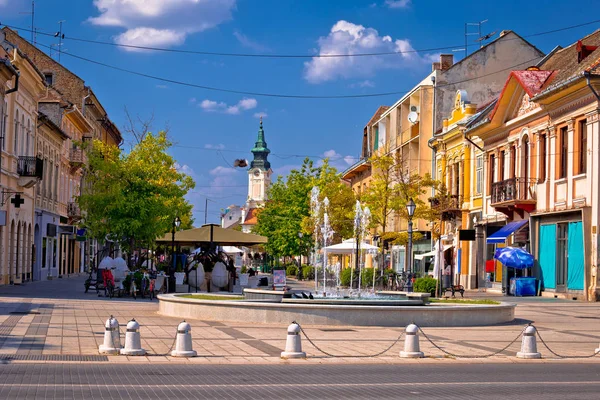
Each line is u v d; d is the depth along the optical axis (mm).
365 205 52219
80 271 71875
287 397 11055
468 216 49719
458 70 57781
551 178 38562
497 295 41094
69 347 16406
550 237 38312
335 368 14656
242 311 23312
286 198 76938
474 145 48094
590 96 34531
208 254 40625
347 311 22719
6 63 37844
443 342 19078
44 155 53750
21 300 30000
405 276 45875
